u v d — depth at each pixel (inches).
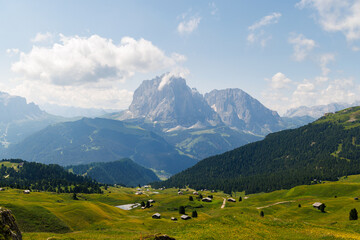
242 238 1598.2
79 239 1823.3
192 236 1588.3
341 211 4116.6
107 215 4202.8
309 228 2014.0
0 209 917.8
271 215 4601.4
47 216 3250.5
